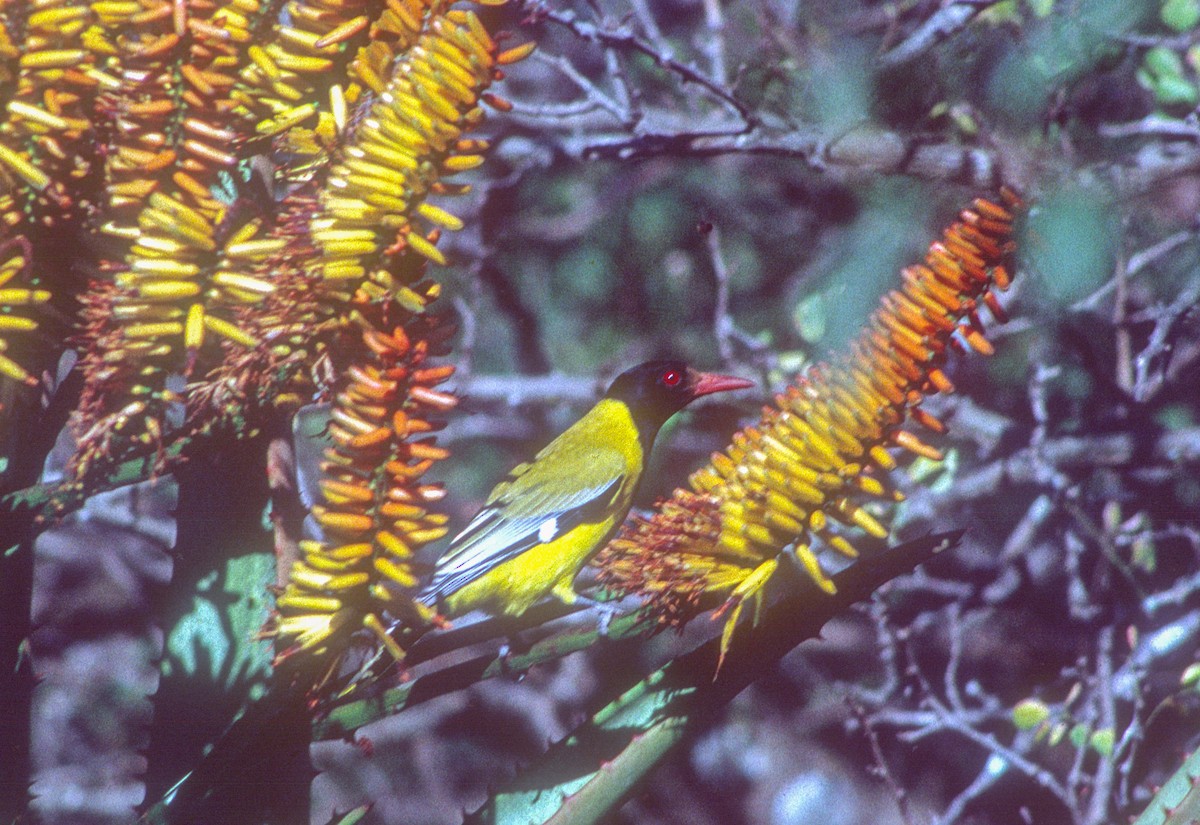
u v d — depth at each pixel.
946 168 11.17
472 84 4.09
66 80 4.38
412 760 16.52
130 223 4.40
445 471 16.42
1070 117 11.76
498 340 16.16
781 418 4.35
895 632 12.17
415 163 4.10
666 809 15.92
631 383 9.21
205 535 5.66
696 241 15.86
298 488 5.54
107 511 13.27
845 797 15.48
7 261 4.48
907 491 12.12
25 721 5.31
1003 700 13.82
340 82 4.39
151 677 16.58
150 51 4.25
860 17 13.09
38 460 5.03
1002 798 13.13
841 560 11.02
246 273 4.27
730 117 12.57
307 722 4.69
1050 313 11.95
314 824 15.60
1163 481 12.55
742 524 4.34
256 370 4.24
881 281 12.66
